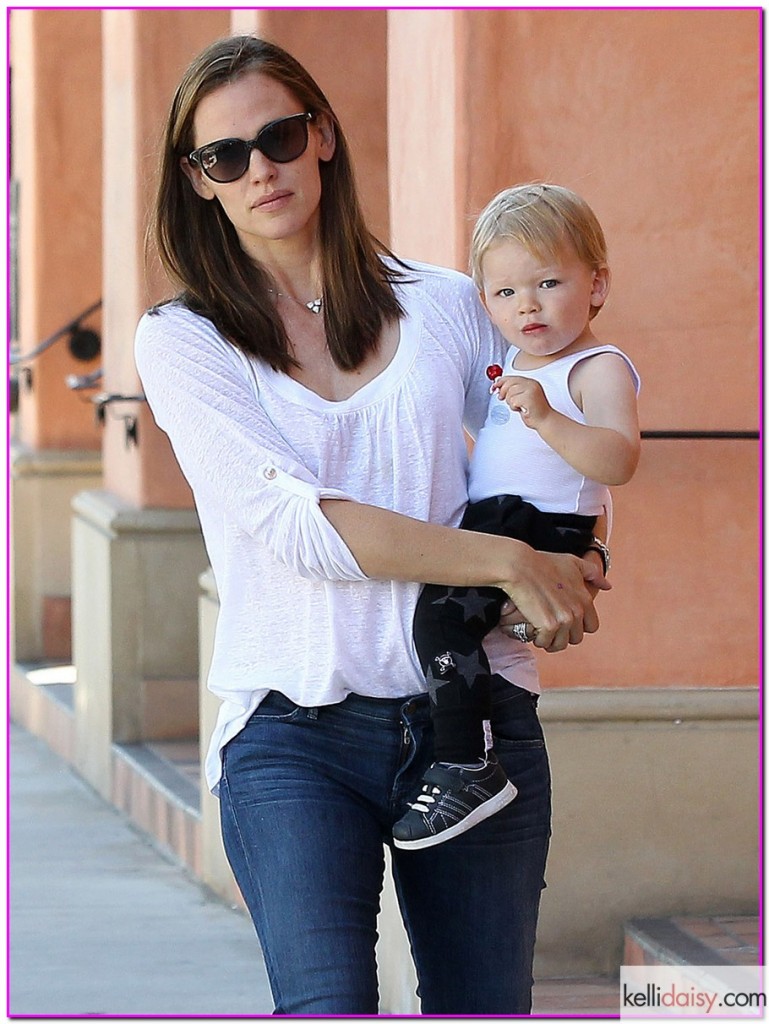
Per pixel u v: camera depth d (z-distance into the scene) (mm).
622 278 11570
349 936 6367
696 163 11531
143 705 19359
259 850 6555
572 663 11680
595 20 11312
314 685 6652
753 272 11602
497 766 6691
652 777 11570
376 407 6801
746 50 11453
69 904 15289
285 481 6500
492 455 7195
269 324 6801
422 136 11906
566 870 11516
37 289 25203
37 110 24750
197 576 19312
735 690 11711
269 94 6793
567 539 7047
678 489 11703
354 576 6527
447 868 6836
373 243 7207
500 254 7102
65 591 26328
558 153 11344
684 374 11648
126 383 19250
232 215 6844
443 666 6629
